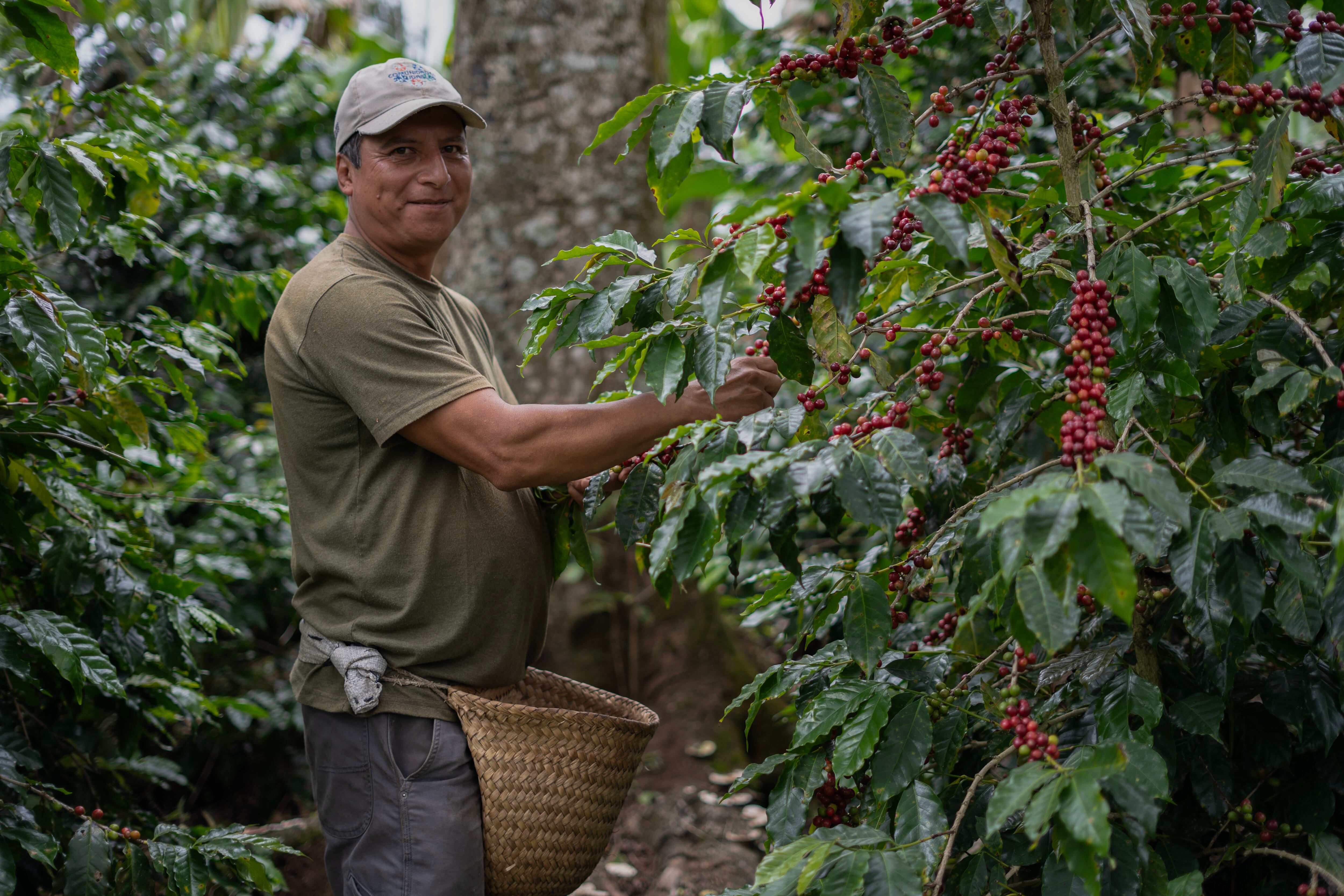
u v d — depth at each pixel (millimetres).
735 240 1282
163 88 4344
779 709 3301
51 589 2078
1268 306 1538
